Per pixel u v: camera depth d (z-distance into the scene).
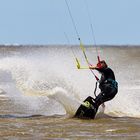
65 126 45.03
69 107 53.00
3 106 63.53
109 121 48.75
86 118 50.44
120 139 38.25
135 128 44.12
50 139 38.09
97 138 38.66
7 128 43.56
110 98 50.66
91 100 50.44
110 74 50.97
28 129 43.06
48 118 51.00
